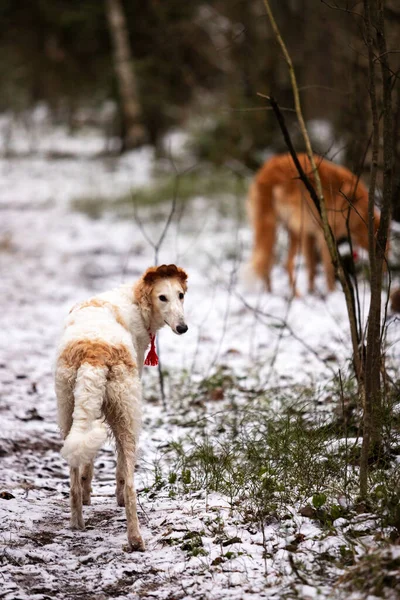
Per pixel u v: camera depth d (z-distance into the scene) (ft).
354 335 22.72
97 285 53.88
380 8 20.30
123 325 21.67
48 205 84.28
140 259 60.18
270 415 27.81
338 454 22.79
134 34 117.50
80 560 18.20
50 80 134.10
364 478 19.80
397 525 17.71
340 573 16.39
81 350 19.08
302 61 78.79
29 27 125.70
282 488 20.75
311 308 44.21
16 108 147.54
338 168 45.29
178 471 24.34
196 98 114.83
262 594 15.94
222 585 16.56
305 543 18.10
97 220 75.92
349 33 40.63
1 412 29.78
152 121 117.29
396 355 33.17
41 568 17.67
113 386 18.99
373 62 20.40
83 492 22.34
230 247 60.90
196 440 26.84
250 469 22.63
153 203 78.79
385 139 20.01
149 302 22.34
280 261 56.54
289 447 23.17
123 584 17.02
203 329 42.55
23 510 21.21
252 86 84.84
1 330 42.73
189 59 113.60
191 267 57.16
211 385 32.86
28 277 56.34
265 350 38.09
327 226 22.58
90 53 122.52
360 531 18.02
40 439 28.02
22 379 34.42
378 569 15.70
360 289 44.88
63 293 51.65
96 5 116.16
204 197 79.61
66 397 19.38
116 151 120.67
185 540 18.93
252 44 81.41
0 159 119.96
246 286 48.73
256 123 84.17
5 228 73.56
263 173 48.60
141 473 24.86
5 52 130.52
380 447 22.08
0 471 24.81
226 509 20.51
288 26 80.59
